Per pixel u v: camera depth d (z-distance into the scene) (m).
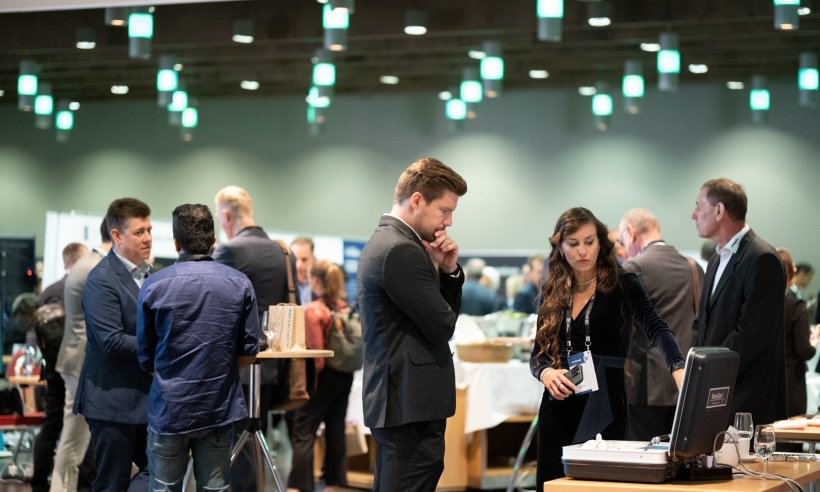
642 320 3.67
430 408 3.45
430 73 12.91
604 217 13.66
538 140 13.91
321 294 6.76
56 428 6.44
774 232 13.12
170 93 11.60
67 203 15.38
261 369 5.36
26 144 15.55
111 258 4.62
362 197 14.49
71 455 5.66
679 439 2.86
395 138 14.41
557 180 13.83
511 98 14.02
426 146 14.29
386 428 3.46
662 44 10.31
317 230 14.61
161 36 11.23
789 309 6.33
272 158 14.78
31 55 12.53
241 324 3.98
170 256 10.62
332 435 6.80
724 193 4.47
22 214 15.52
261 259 5.50
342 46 8.77
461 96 13.19
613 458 2.86
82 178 15.37
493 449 7.89
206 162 14.98
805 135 13.05
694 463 2.99
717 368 2.87
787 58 11.90
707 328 4.54
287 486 6.68
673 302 5.40
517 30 10.55
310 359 5.57
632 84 11.52
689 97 13.44
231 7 11.07
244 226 5.62
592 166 13.71
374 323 3.48
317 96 11.64
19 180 15.55
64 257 7.09
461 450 7.16
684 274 5.45
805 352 6.31
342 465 6.80
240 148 14.89
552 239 3.71
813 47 11.46
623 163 13.62
